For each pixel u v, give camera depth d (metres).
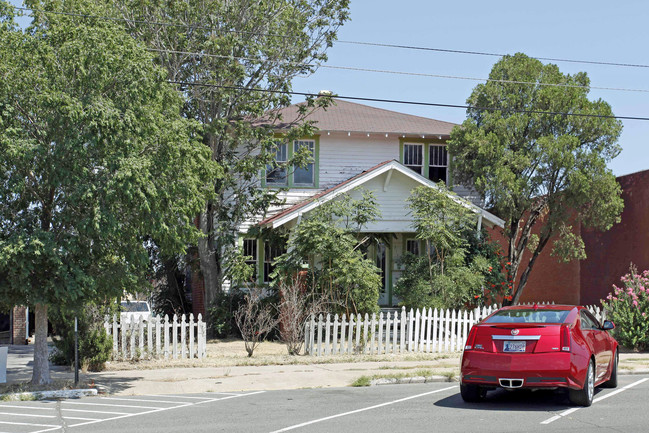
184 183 13.30
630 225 23.45
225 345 19.83
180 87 22.11
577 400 10.62
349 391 12.77
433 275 19.92
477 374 10.60
